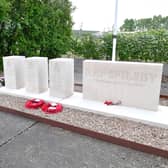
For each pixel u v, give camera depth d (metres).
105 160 2.49
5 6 7.17
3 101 4.49
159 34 9.24
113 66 3.98
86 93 4.42
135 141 2.81
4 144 2.83
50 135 3.10
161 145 2.71
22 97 4.76
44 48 9.56
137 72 3.76
